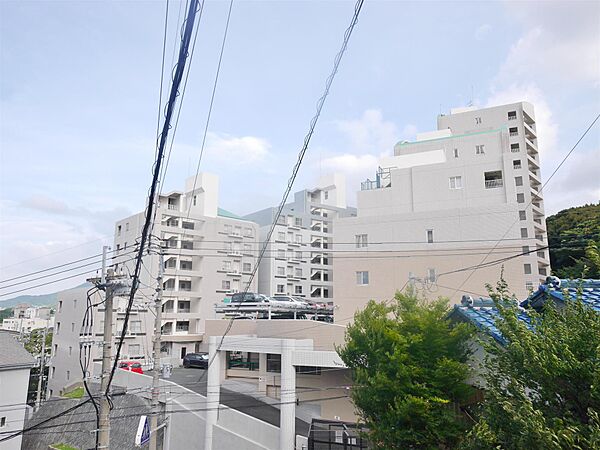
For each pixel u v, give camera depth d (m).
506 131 40.38
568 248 35.53
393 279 28.09
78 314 38.28
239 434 18.05
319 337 21.58
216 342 20.17
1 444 21.16
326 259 61.78
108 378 10.15
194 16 3.59
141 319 42.62
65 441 25.22
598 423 4.57
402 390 9.02
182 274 47.06
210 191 52.66
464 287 26.16
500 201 35.38
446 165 37.69
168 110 4.53
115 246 49.47
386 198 39.09
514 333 5.82
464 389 8.95
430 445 8.61
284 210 58.91
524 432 4.90
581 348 5.10
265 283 54.50
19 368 22.27
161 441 20.69
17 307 106.62
